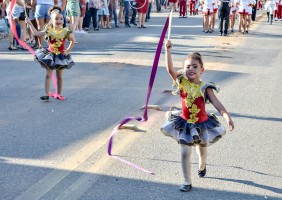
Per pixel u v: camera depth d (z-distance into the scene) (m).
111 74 10.37
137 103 8.09
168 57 5.00
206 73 10.55
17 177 5.07
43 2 13.24
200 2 18.81
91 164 5.45
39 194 4.69
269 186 5.00
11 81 9.57
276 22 24.66
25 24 13.74
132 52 13.26
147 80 9.84
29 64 11.34
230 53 13.49
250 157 5.78
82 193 4.73
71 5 15.34
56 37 8.11
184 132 4.85
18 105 7.86
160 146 6.07
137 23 22.16
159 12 30.73
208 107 7.89
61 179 5.04
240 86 9.41
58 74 8.23
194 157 5.71
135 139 6.31
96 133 6.52
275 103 8.23
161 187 4.91
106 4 19.47
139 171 5.29
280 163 5.62
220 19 17.66
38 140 6.20
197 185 4.98
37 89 8.96
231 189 4.91
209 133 4.91
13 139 6.22
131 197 4.68
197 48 14.27
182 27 20.56
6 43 14.98
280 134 6.65
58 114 7.38
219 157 5.75
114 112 7.53
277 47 14.92
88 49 13.77
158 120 7.16
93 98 8.37
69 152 5.80
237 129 6.80
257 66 11.56
